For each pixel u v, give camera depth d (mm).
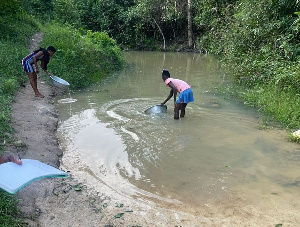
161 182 4461
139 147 5539
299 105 7277
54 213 3650
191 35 20078
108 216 3666
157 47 20703
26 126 5887
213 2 18219
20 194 3844
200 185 4402
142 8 20297
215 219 3680
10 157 2693
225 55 13508
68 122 6637
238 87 9977
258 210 3873
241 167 4918
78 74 9930
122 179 4512
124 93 9078
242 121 6965
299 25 9305
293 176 4676
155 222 3592
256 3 11453
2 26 11820
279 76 8328
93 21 20969
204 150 5488
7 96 7172
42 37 13266
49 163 4699
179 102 6812
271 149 5566
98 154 5242
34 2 18297
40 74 9523
